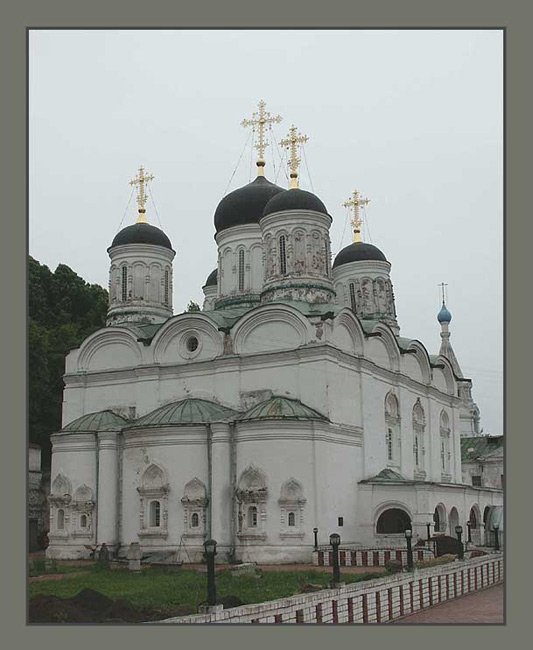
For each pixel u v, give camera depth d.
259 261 53.00
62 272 72.56
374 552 37.19
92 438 45.09
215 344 46.00
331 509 41.44
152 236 54.81
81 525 44.44
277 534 39.44
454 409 63.88
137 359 48.41
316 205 49.28
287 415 40.81
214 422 41.53
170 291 55.41
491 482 79.31
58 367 61.50
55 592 28.75
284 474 39.91
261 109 57.66
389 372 51.06
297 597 20.81
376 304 61.31
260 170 56.91
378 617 23.78
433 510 44.47
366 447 46.22
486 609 26.78
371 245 62.66
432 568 28.30
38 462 53.66
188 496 41.12
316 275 48.31
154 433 42.47
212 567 19.41
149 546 41.59
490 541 53.00
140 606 23.30
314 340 42.97
